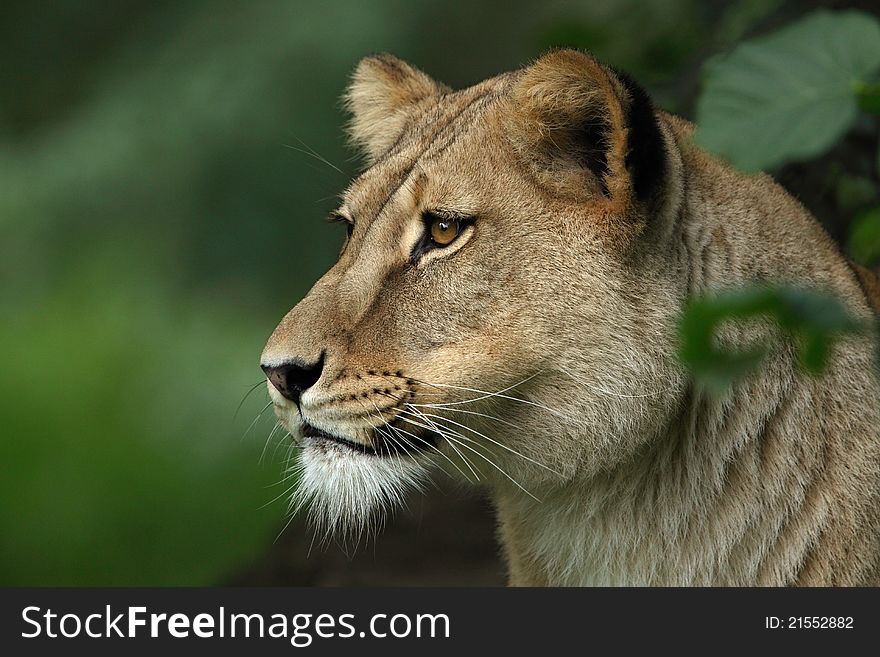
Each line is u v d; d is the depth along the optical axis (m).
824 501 7.39
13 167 23.06
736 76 4.51
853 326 4.62
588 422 7.32
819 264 7.74
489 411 7.36
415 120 8.80
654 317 7.24
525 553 8.27
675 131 7.81
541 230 7.27
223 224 21.41
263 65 21.17
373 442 7.46
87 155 21.88
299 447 7.90
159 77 22.12
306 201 21.22
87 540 19.03
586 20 11.97
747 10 11.14
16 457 21.00
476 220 7.31
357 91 9.66
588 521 7.78
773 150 4.41
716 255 7.46
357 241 7.79
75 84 25.00
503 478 7.84
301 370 7.44
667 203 7.21
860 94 4.39
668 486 7.54
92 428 21.62
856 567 7.37
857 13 4.65
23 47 25.27
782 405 7.39
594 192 7.23
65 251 23.05
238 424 20.81
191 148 21.23
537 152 7.29
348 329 7.42
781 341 7.29
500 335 7.28
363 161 10.04
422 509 12.13
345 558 11.89
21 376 22.62
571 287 7.23
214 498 19.75
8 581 18.38
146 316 22.91
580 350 7.26
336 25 21.34
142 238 22.39
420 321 7.36
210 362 21.77
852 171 9.91
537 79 7.20
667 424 7.41
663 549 7.63
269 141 21.06
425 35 22.89
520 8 23.72
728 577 7.54
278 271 21.80
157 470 20.50
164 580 18.42
